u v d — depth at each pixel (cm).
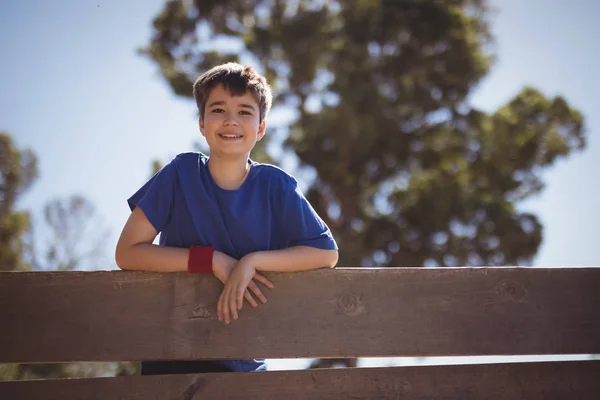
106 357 254
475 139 1741
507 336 263
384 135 1636
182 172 289
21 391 247
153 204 284
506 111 1750
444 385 258
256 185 291
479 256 1564
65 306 255
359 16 1689
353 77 1684
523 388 260
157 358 255
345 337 259
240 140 289
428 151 1705
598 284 268
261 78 307
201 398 252
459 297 264
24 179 1575
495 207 1598
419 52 1720
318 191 1600
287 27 1622
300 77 1670
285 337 258
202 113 302
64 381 249
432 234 1554
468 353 261
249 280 259
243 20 1731
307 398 254
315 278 263
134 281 259
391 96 1733
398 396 256
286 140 1609
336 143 1585
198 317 259
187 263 261
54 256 1364
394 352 259
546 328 265
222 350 256
